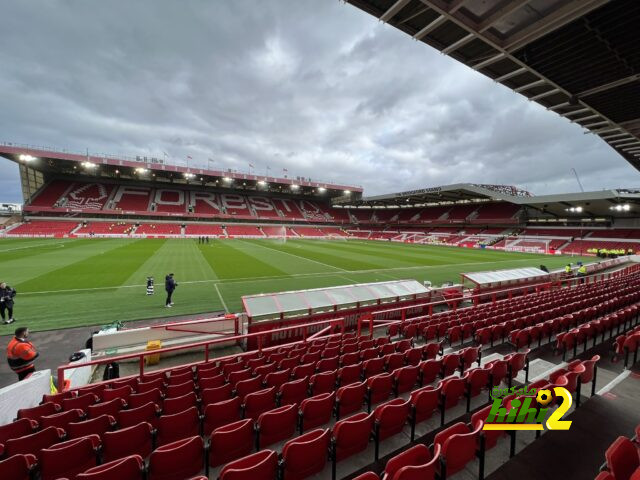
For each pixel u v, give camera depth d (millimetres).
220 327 9102
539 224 45375
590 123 12445
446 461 2736
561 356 6570
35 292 13531
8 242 33438
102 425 3654
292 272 19625
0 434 3471
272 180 55312
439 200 56188
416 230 60531
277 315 9977
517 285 15523
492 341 7211
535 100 10734
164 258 24156
